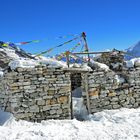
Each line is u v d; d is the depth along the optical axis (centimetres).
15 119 1064
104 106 1265
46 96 1134
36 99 1115
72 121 1071
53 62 1177
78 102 1326
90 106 1242
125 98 1320
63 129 930
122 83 1326
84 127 977
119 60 1461
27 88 1102
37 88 1121
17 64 1102
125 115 1139
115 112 1220
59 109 1155
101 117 1155
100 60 1526
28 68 1111
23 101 1091
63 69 1176
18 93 1087
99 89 1265
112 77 1299
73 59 1525
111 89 1288
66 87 1179
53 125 1008
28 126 990
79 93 1484
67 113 1170
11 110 1096
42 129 909
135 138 837
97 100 1255
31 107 1102
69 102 1180
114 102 1288
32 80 1115
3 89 1191
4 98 1175
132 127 964
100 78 1270
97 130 932
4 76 1168
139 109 1305
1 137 804
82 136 847
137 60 1407
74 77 1559
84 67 1245
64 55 1405
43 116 1123
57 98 1156
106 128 966
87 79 1245
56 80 1161
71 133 878
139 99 1364
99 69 1274
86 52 1397
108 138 836
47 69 1148
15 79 1087
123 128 955
